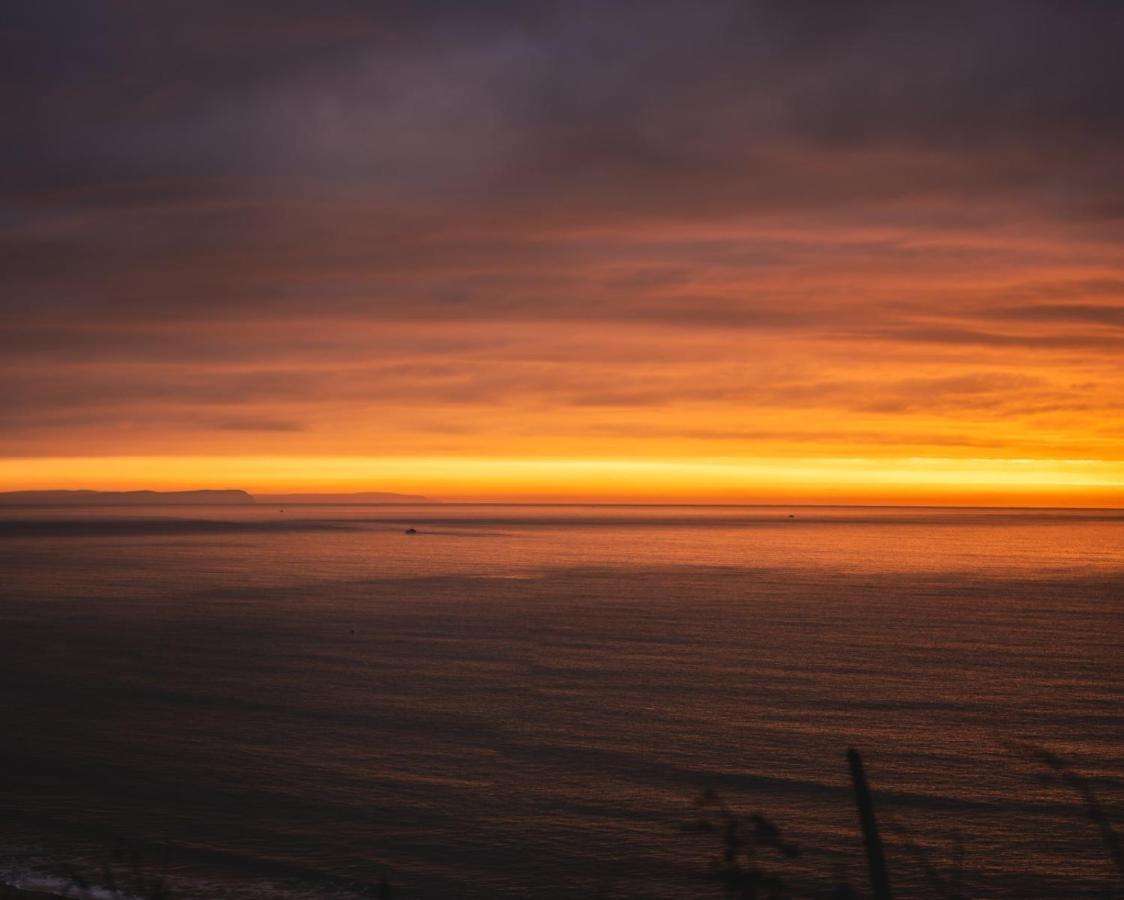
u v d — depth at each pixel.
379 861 27.98
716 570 140.38
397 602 97.00
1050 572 138.50
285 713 47.00
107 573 131.75
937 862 27.64
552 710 47.50
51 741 41.44
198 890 25.55
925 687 53.44
